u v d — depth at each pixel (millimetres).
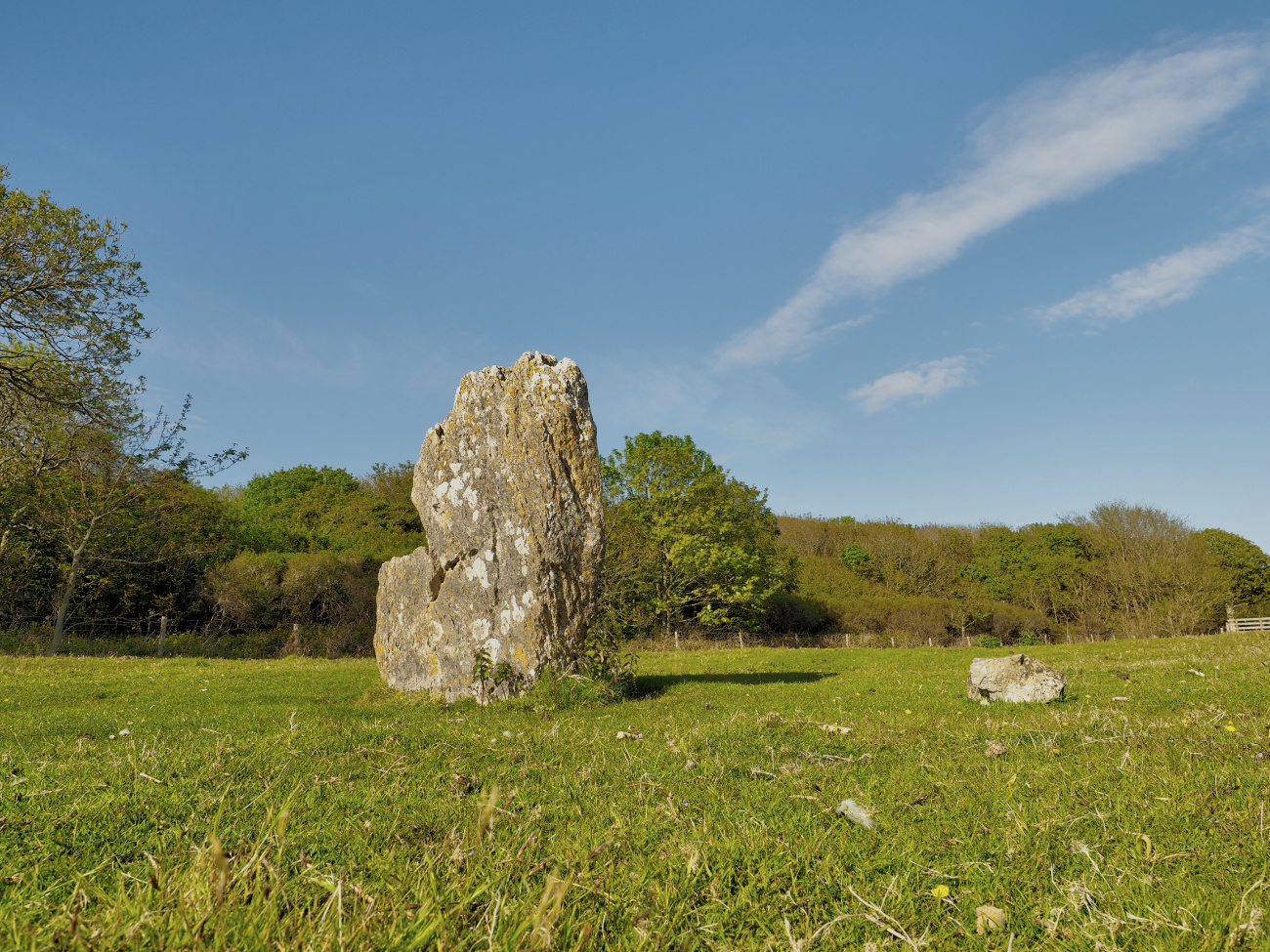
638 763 5578
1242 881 3045
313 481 54031
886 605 49219
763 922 2793
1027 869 3250
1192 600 44781
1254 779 4441
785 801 4387
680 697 10312
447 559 10250
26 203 20016
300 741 6359
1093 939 2625
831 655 22141
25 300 20859
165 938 2160
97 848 3494
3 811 3980
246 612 30125
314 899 2686
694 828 3756
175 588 29359
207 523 29406
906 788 4648
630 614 31188
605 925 2740
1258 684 9070
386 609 11266
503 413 10430
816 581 53281
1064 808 4047
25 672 14078
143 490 26156
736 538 37500
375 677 13156
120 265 21781
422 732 7051
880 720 7750
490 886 2885
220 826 3773
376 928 2434
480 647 9734
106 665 16031
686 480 36344
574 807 4258
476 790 4797
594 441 10898
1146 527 49969
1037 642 30156
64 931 2244
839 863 3336
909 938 2621
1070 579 51375
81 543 24484
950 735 6590
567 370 10852
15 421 23594
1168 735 6016
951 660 18906
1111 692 9500
